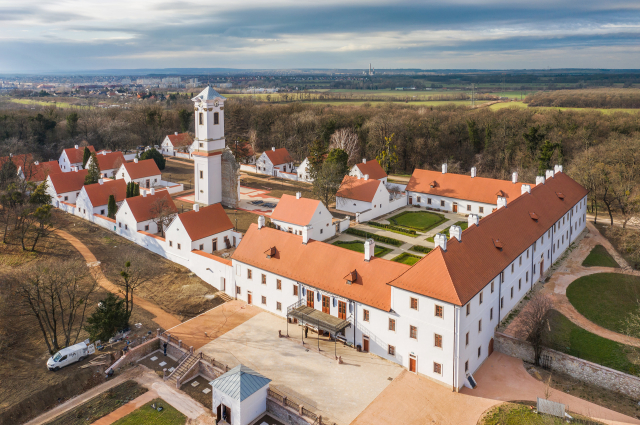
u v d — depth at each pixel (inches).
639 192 3646.7
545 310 2213.3
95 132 7337.6
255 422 1809.8
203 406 1902.1
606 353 2113.7
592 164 4252.0
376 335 2137.1
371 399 1862.7
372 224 3951.8
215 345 2245.3
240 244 2721.5
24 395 1904.5
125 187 4266.7
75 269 2645.2
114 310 2269.9
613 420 1743.4
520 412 1774.1
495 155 6013.8
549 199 3230.8
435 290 1914.4
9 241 3353.8
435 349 1937.7
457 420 1749.5
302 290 2385.6
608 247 3420.3
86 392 1979.6
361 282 2212.1
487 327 2151.8
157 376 2095.2
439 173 4493.1
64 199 4485.7
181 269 3063.5
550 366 2078.0
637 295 2650.1
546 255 2955.2
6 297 2436.0
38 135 6820.9
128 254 3144.7
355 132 6943.9
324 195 4384.8
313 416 1745.8
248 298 2674.7
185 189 5147.6
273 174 5900.6
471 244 2231.8
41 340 2285.9
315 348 2223.2
